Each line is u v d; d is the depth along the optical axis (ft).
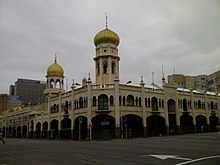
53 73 257.34
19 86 556.51
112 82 200.03
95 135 177.88
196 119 238.07
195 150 67.62
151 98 194.08
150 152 65.36
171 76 379.55
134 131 186.70
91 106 174.81
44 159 59.00
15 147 102.94
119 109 172.55
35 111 267.80
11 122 327.06
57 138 219.41
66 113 200.54
